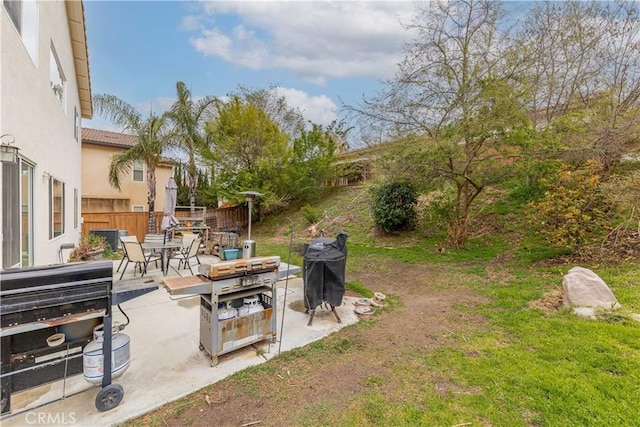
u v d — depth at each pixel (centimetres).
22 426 219
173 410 240
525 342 337
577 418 220
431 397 253
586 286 410
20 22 404
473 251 773
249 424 225
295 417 232
